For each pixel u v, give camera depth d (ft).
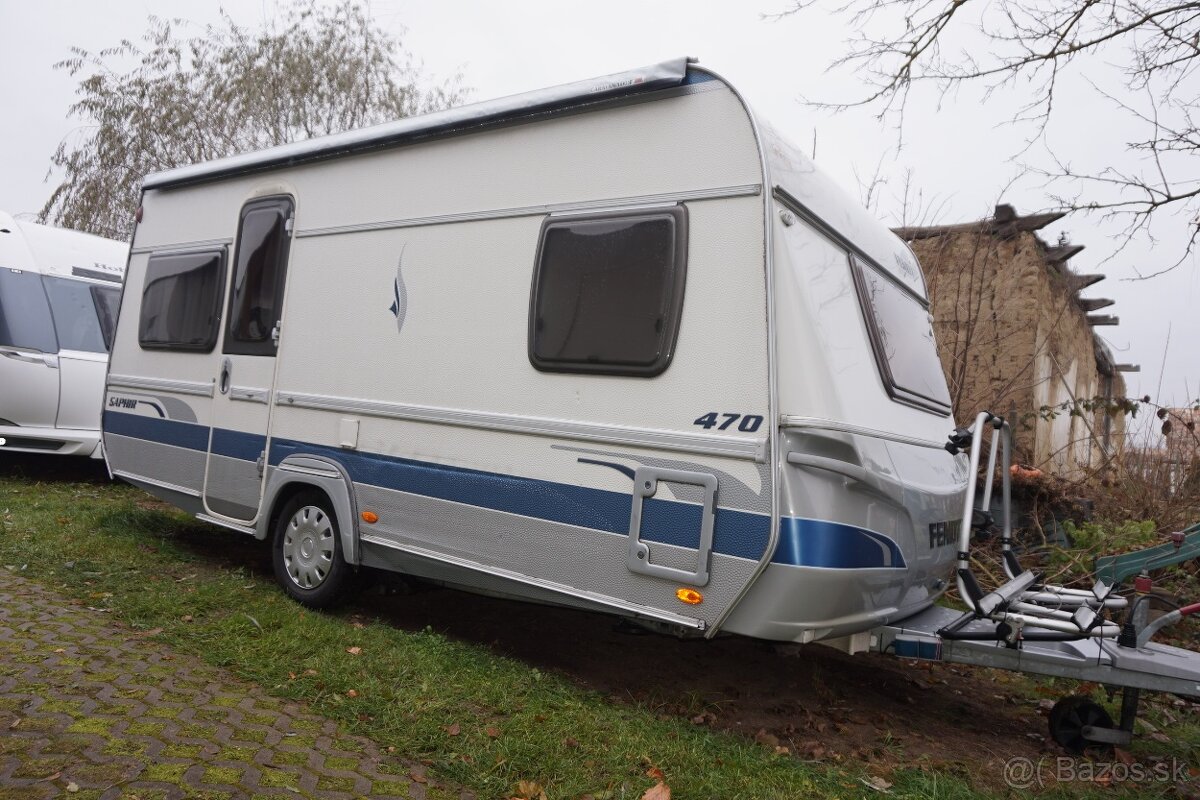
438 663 13.15
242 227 18.07
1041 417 27.25
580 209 12.62
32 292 27.07
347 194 15.99
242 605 15.52
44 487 26.40
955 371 26.17
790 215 11.30
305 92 45.21
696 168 11.53
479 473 13.33
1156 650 12.02
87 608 14.98
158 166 46.06
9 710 10.56
